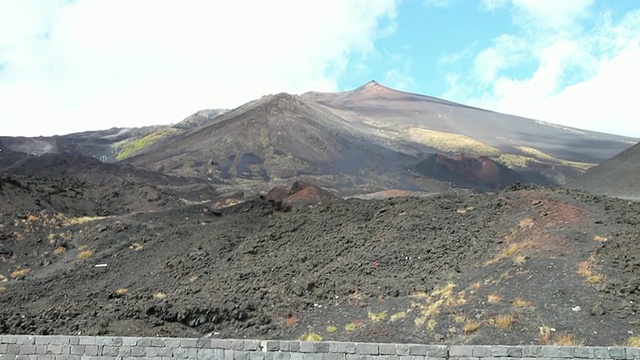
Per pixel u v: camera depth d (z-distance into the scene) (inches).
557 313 886.4
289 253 1660.9
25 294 1679.4
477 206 1609.3
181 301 1246.9
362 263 1412.4
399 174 6673.2
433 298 1089.4
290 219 2009.1
